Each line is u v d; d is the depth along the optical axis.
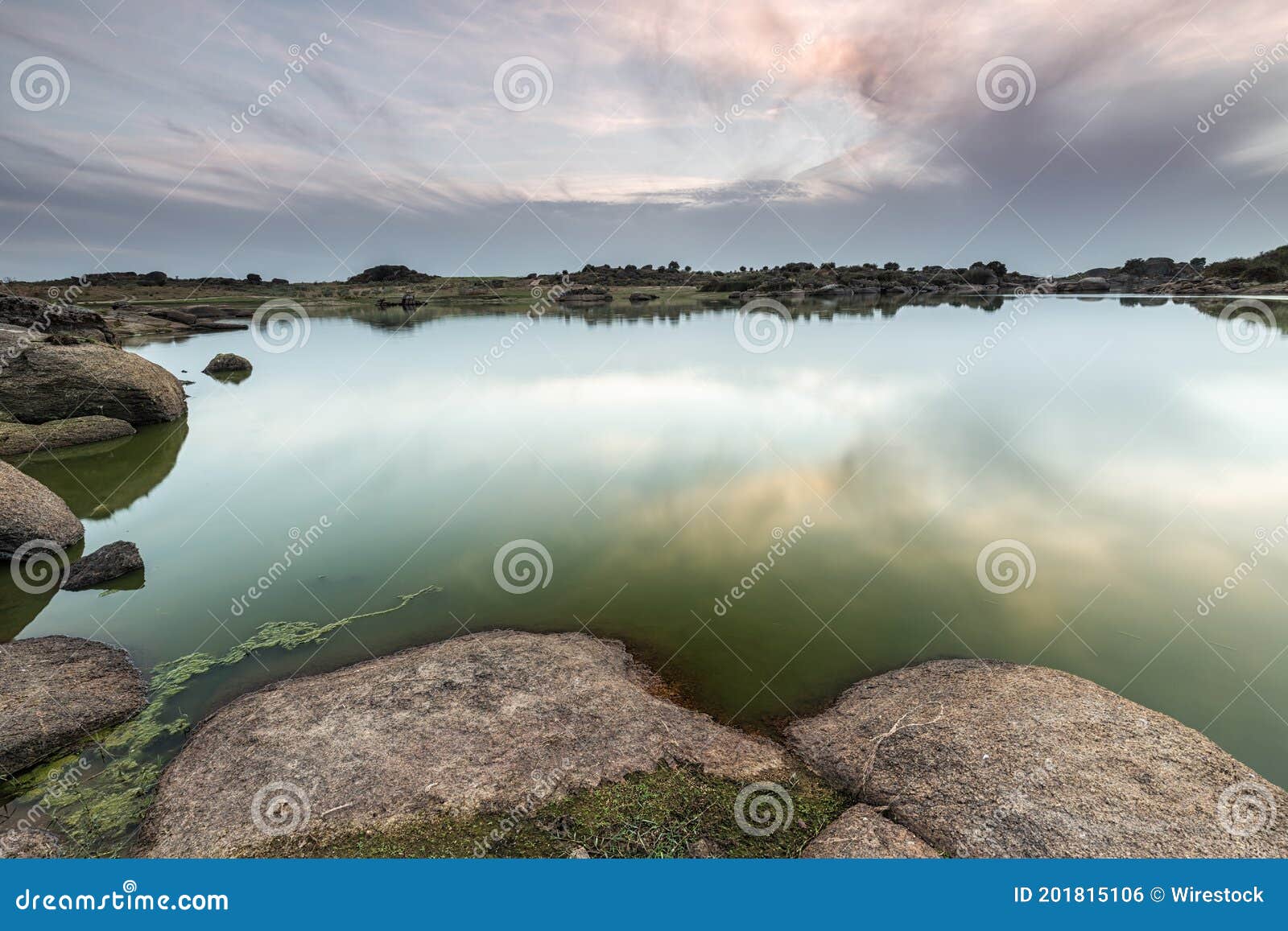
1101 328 42.03
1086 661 8.41
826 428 19.61
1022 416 20.34
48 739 7.47
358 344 43.12
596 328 50.06
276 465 17.62
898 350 34.78
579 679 8.33
